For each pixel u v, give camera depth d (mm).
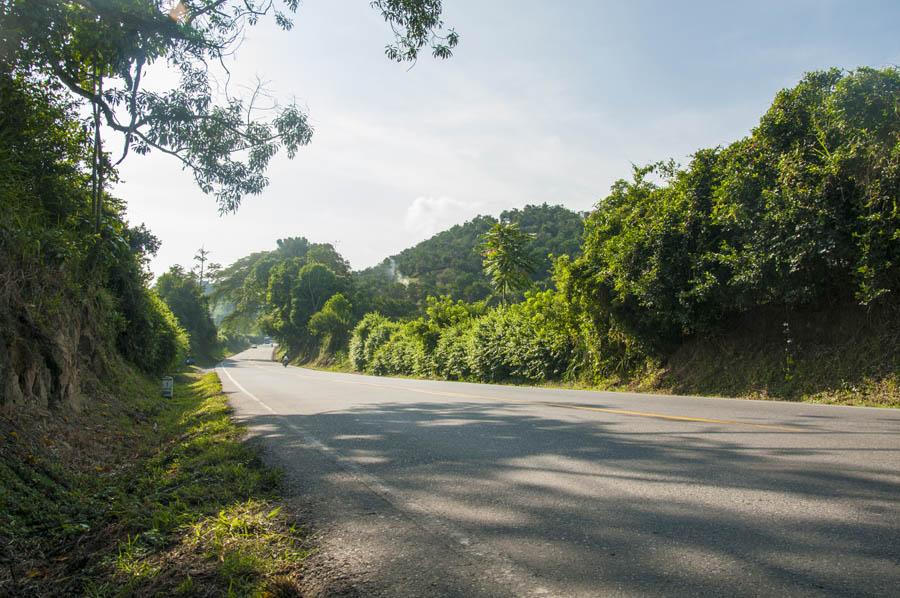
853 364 11727
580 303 19047
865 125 11344
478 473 5172
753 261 12617
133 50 10594
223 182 13133
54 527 4617
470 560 3088
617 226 18172
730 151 14094
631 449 5840
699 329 15242
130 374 20750
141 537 3912
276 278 93250
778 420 7473
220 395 18250
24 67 10336
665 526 3439
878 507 3555
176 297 77938
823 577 2617
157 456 7461
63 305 10484
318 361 75625
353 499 4500
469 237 141250
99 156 13555
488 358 26562
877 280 10883
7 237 8312
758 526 3334
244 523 3863
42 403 8484
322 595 2766
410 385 21625
